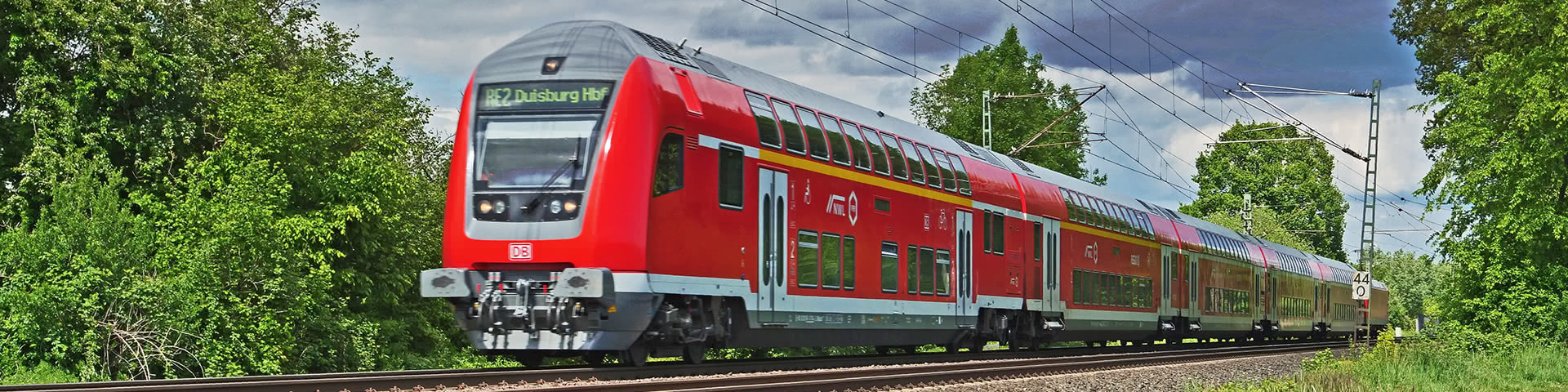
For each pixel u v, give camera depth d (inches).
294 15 1305.4
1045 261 1110.4
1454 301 1245.7
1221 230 1704.0
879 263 844.0
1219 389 740.0
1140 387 752.3
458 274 643.5
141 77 898.7
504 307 637.3
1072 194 1209.4
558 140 641.0
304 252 925.2
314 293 932.6
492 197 642.2
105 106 910.4
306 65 1205.7
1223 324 1612.9
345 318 991.0
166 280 772.6
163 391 488.1
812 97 816.3
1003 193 1039.6
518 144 645.9
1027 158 2300.7
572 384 558.3
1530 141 1167.6
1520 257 1201.4
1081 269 1189.1
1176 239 1462.8
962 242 960.9
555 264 631.8
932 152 942.4
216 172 898.1
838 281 799.1
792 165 758.5
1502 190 1195.9
